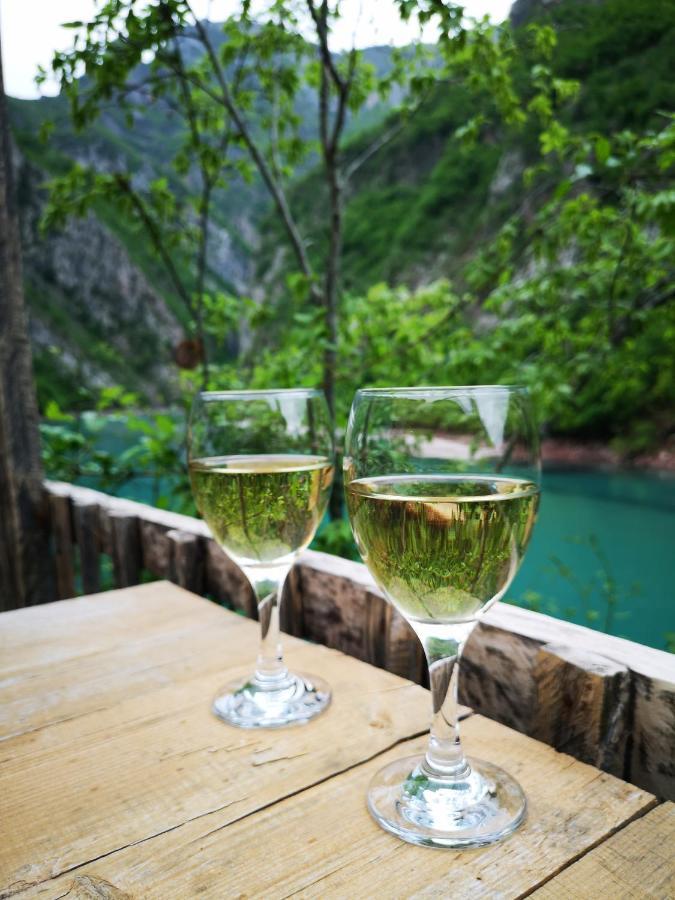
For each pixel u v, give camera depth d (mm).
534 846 523
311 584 1231
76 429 3115
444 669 612
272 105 3312
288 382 2980
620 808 573
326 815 572
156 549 1660
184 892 486
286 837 546
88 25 2516
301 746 685
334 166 3002
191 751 683
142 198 3256
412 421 563
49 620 1079
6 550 2176
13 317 2154
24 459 2186
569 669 750
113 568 1825
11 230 2143
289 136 3510
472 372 3305
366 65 3104
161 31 2596
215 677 857
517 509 548
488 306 3281
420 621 592
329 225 3047
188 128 3352
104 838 552
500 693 899
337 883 491
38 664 910
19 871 515
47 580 2250
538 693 790
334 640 1192
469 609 570
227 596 1451
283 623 1304
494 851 518
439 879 491
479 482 552
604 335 3250
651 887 481
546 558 5871
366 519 562
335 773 636
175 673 873
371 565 579
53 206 3092
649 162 2652
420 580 548
